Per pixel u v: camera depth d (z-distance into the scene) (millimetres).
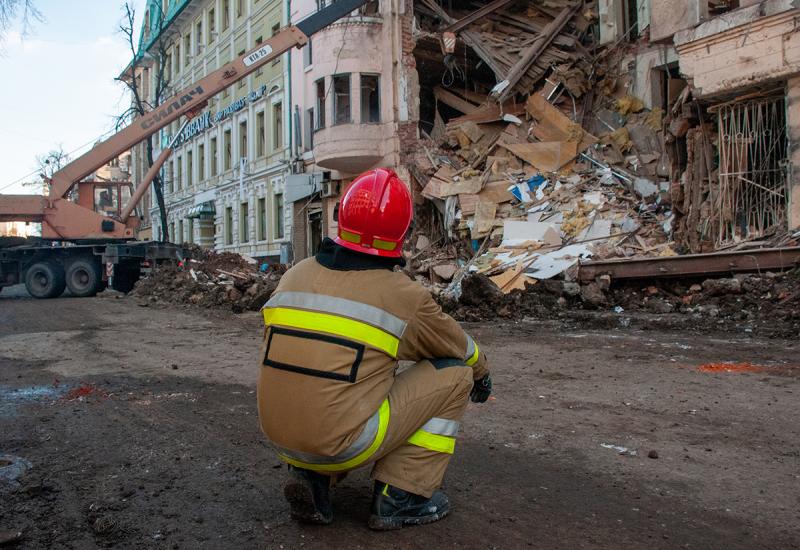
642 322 9016
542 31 19484
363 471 3477
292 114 25469
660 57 16578
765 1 10625
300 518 2703
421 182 19562
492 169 17406
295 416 2350
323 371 2318
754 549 2469
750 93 11219
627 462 3500
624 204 14602
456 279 13875
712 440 3852
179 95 16922
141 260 17453
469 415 4543
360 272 2428
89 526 2818
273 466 3543
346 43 21500
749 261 9516
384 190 2473
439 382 2562
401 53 21312
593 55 18703
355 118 21484
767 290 9023
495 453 3705
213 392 5480
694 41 11680
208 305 13133
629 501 2963
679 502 2938
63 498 3137
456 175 18328
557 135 17469
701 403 4711
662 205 13812
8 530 2760
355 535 2646
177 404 5047
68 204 17203
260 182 28656
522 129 18516
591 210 14484
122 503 3061
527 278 11242
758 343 7258
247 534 2691
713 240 11594
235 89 30969
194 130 35938
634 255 12125
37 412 4844
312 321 2379
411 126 21141
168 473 3463
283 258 25734
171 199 40875
